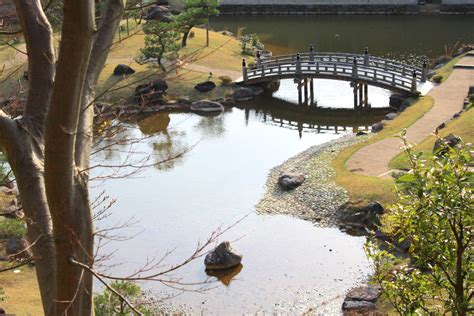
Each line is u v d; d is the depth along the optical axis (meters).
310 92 48.12
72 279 6.89
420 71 46.06
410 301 8.06
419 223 7.74
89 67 7.43
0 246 22.84
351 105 46.94
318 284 23.48
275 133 41.31
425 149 32.31
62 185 6.61
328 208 28.73
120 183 32.81
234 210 29.81
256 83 49.56
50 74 7.48
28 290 21.70
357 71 45.56
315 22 73.50
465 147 7.93
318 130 41.69
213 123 43.66
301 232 27.41
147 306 21.31
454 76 46.31
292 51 60.66
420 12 75.38
